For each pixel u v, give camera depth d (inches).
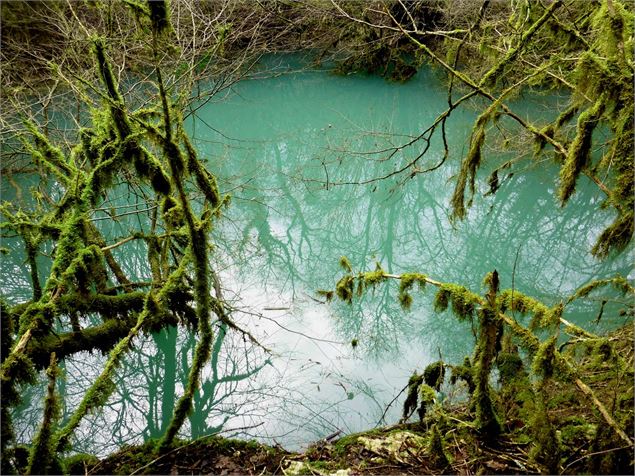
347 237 400.2
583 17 209.0
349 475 133.0
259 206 401.4
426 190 434.6
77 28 324.5
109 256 239.6
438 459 132.6
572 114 194.1
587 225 350.6
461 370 163.6
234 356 246.5
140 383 232.1
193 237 152.0
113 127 169.5
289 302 296.2
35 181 360.5
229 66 390.0
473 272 329.7
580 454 125.9
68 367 212.2
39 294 179.9
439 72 586.2
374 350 250.2
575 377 121.5
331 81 690.2
